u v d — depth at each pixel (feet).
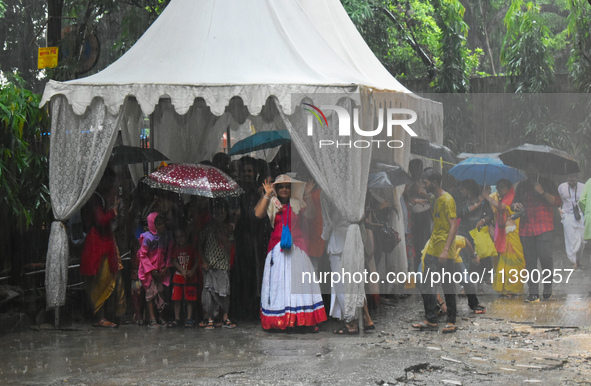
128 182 41.29
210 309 29.43
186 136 41.88
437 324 28.27
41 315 30.78
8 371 21.99
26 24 74.74
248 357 23.59
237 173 35.32
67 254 30.12
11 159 30.37
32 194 32.37
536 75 57.31
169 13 34.68
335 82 28.81
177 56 31.94
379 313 32.27
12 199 29.71
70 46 49.39
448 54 60.85
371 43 68.74
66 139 30.09
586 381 20.29
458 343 25.55
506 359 23.09
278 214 28.50
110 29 70.59
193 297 29.84
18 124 30.32
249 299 32.17
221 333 28.25
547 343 25.45
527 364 22.34
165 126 41.01
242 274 32.17
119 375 21.34
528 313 31.37
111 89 29.25
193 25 33.40
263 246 32.24
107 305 30.86
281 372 21.38
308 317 27.81
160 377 21.02
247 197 32.40
